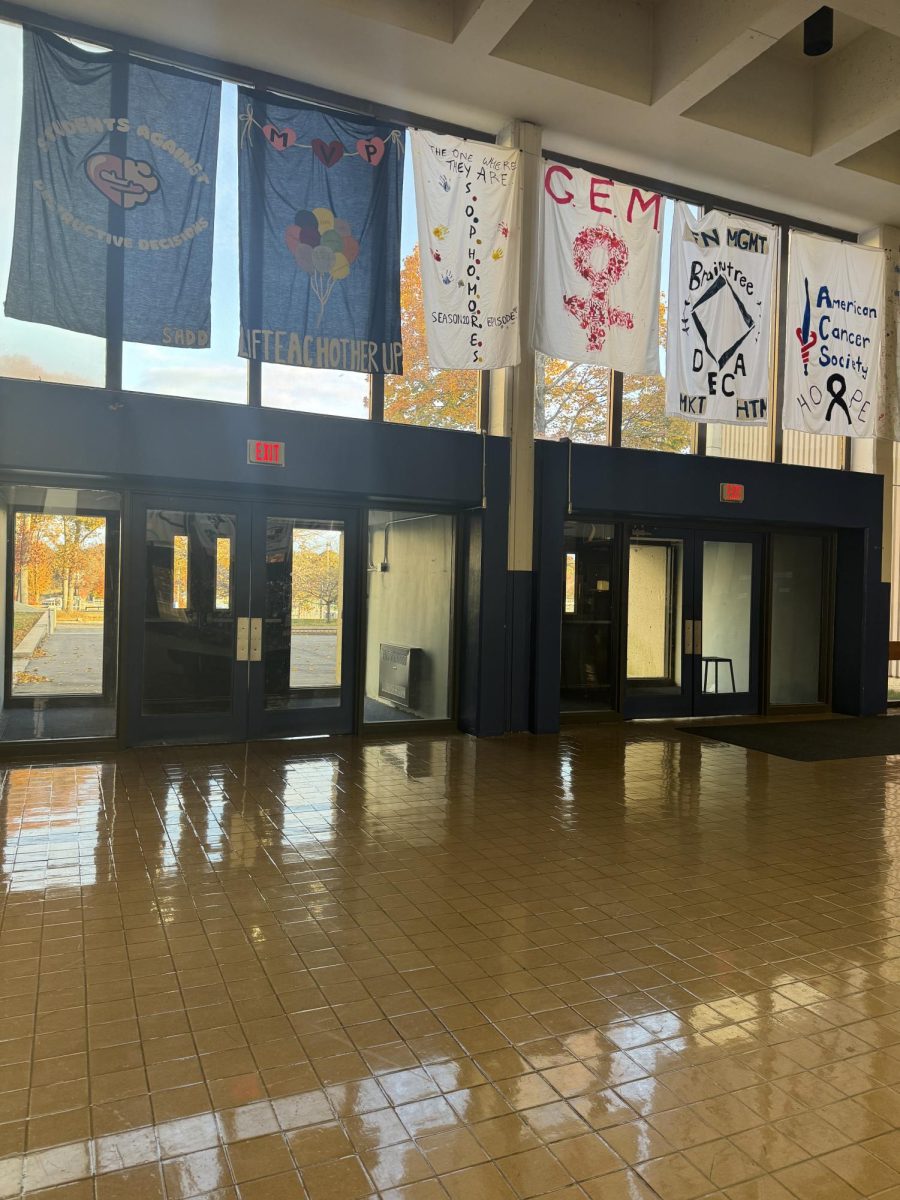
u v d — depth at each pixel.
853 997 3.28
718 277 9.28
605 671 9.57
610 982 3.36
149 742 7.40
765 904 4.25
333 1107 2.51
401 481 7.85
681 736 8.88
